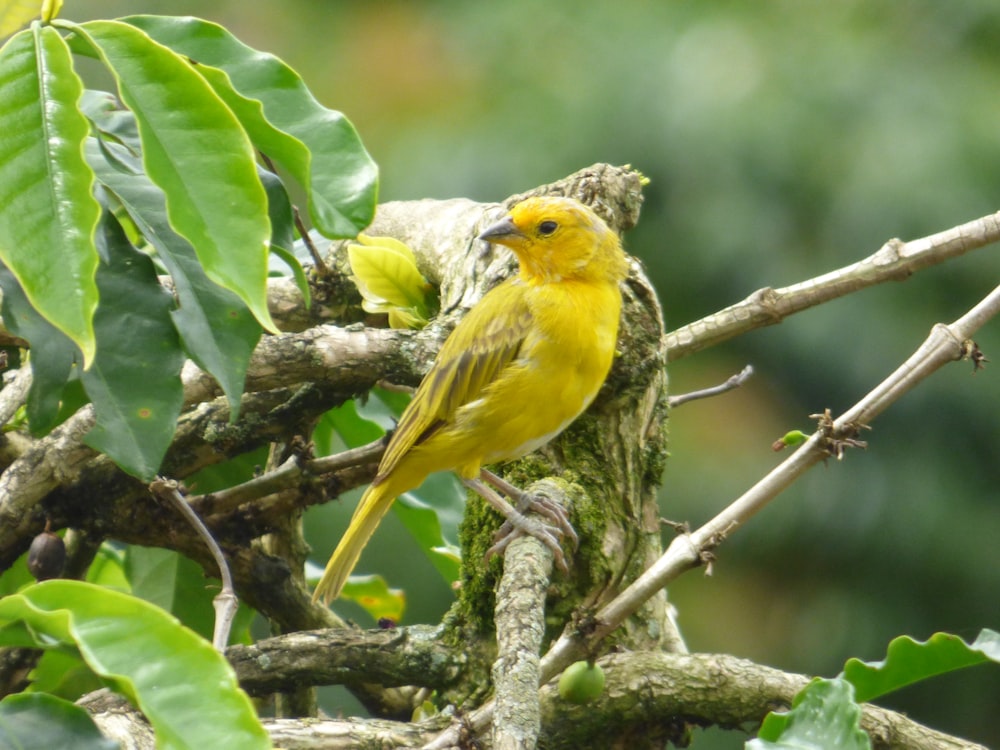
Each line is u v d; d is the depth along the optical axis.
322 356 6.29
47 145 4.00
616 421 6.70
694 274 15.61
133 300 4.93
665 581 5.51
